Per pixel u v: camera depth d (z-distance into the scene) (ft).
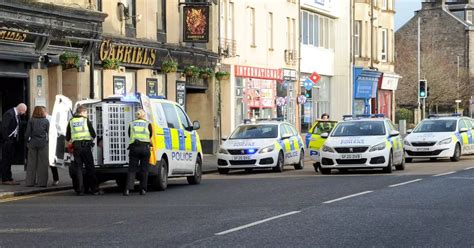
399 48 290.15
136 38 103.76
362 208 48.78
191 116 126.72
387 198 54.60
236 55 133.18
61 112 65.98
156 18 110.83
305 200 53.93
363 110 195.72
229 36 132.57
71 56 88.33
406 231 39.42
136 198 58.08
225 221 43.52
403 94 271.69
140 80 106.32
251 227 40.96
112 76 99.55
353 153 80.18
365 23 193.26
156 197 58.70
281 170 88.89
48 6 84.02
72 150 61.57
